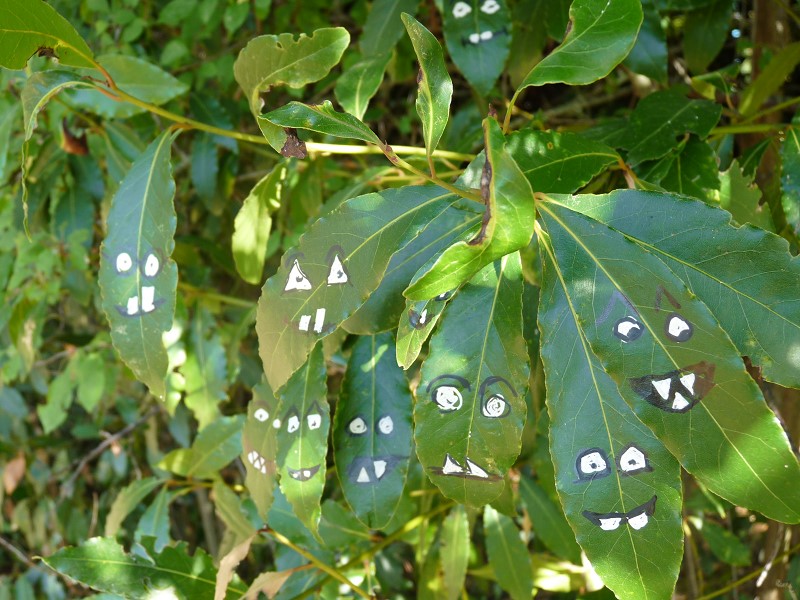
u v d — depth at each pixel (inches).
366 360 15.4
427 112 11.6
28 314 27.9
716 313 10.8
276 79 14.6
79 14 27.6
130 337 14.4
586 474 10.8
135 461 35.9
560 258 10.9
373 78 15.8
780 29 23.2
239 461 33.9
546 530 22.2
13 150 24.6
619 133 16.4
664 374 10.3
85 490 41.7
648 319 10.4
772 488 10.1
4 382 33.3
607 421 10.8
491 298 12.0
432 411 12.0
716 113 15.3
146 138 26.7
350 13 30.1
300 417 15.2
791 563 23.8
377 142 11.6
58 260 26.9
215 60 28.1
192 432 36.7
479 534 34.7
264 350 12.9
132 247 14.4
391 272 13.0
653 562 10.6
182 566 17.2
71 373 28.5
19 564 43.3
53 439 38.6
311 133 21.1
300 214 22.9
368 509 15.0
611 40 12.0
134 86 16.8
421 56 11.3
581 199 11.4
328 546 19.7
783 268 10.6
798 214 14.8
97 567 16.7
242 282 33.0
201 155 25.4
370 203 12.4
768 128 16.5
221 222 31.8
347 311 12.2
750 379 10.1
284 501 19.9
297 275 12.5
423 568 22.0
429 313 10.9
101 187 26.2
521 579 21.6
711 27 21.5
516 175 9.2
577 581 23.1
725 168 17.6
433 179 11.8
